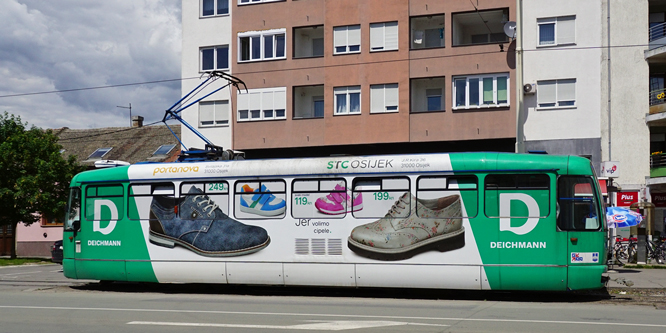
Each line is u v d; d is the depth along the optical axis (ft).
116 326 34.14
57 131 155.02
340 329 32.14
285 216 51.65
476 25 104.83
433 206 48.24
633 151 95.14
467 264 47.11
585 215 46.21
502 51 97.96
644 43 95.55
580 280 45.50
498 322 34.76
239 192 53.26
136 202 56.44
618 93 96.12
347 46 104.58
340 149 106.73
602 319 36.22
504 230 46.73
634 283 57.88
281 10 108.47
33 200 105.91
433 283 47.70
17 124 116.98
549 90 98.32
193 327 33.24
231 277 52.65
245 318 36.47
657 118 92.99
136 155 135.95
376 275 48.88
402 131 101.19
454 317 36.99
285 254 51.29
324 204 50.72
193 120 114.73
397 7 102.06
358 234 49.55
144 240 55.62
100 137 149.07
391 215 48.98
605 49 96.53
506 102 97.71
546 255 45.93
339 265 49.78
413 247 48.24
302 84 106.83
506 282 46.42
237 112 110.32
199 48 115.34
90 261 57.57
